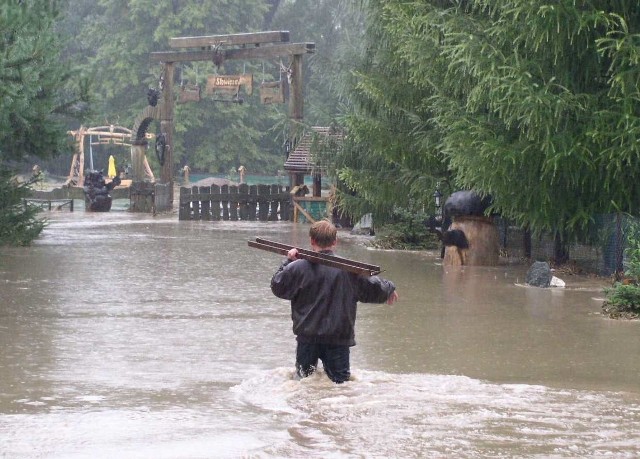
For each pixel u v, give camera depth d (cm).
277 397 1045
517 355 1377
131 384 1147
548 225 2441
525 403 1021
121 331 1564
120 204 6481
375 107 3431
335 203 4091
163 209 5428
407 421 938
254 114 9994
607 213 2383
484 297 2020
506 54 2331
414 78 2783
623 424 933
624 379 1209
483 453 830
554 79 2267
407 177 3328
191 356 1348
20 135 3000
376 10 3316
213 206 4797
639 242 2200
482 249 2661
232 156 9775
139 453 833
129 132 7738
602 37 2219
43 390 1112
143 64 9719
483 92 2334
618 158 2156
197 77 9038
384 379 1133
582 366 1298
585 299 1994
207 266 2597
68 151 3164
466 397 1045
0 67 2628
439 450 839
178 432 904
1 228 3156
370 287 1100
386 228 3344
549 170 2323
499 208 2552
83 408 1012
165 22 9338
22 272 2423
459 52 2278
